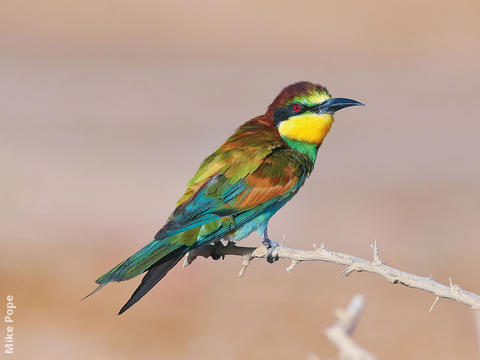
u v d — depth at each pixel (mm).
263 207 6922
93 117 25188
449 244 14625
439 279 13195
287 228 15688
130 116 25391
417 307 12180
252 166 6934
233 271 13430
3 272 12594
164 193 17656
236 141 7199
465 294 4852
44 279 12531
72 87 30078
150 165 19781
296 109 7398
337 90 31016
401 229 15617
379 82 32312
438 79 32375
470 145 22500
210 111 26344
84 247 13930
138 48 37375
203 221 6559
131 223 15500
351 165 20609
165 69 34156
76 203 16594
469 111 26875
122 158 20375
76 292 12125
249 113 26109
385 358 10609
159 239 6102
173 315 11773
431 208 16844
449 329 11430
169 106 27031
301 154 7391
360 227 15703
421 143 22859
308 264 14109
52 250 13742
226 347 11000
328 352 11008
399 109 27531
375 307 12188
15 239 14273
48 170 18891
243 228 6855
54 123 24172
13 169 18844
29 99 27688
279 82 32031
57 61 34844
